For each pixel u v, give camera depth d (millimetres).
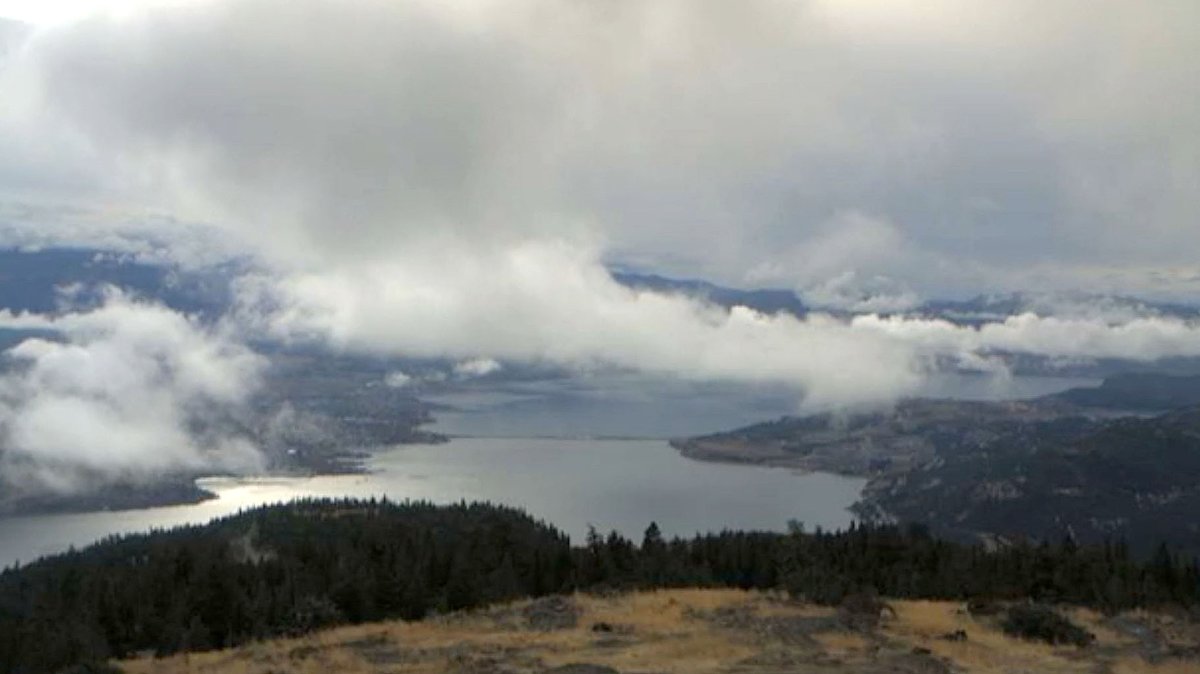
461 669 37938
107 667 45844
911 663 38312
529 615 50000
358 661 40969
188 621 60875
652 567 69875
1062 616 49875
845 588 55375
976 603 53219
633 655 39594
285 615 60250
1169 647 45438
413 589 63344
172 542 108250
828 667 37438
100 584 74375
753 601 52125
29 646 58531
